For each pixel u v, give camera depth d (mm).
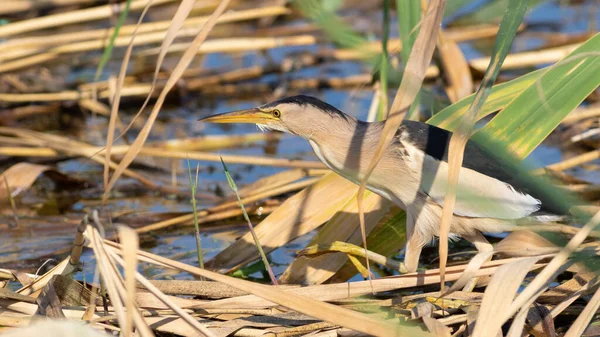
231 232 9492
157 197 10641
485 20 14516
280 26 15289
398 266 7598
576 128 11453
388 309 6691
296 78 14148
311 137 7871
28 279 6906
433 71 12977
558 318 6559
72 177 11008
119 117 13320
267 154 11836
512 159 7551
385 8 8117
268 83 13992
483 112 8438
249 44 12539
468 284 7129
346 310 5516
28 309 6211
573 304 6664
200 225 9742
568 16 15602
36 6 12672
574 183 9930
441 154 7480
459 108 8523
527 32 14984
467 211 7445
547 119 7820
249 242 8312
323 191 8430
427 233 7652
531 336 6160
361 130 7809
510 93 8484
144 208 10242
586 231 5371
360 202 5801
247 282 5562
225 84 14055
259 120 7965
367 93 13539
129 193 10812
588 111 10781
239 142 12258
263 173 11320
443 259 5910
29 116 13297
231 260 8312
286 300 5512
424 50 5781
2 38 12406
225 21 12859
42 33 14109
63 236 9375
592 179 10195
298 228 8320
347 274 8172
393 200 7848
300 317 6402
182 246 9070
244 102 13766
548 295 6633
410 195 7621
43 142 11281
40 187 11000
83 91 13219
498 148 7781
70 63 14367
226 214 9789
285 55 15125
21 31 11672
